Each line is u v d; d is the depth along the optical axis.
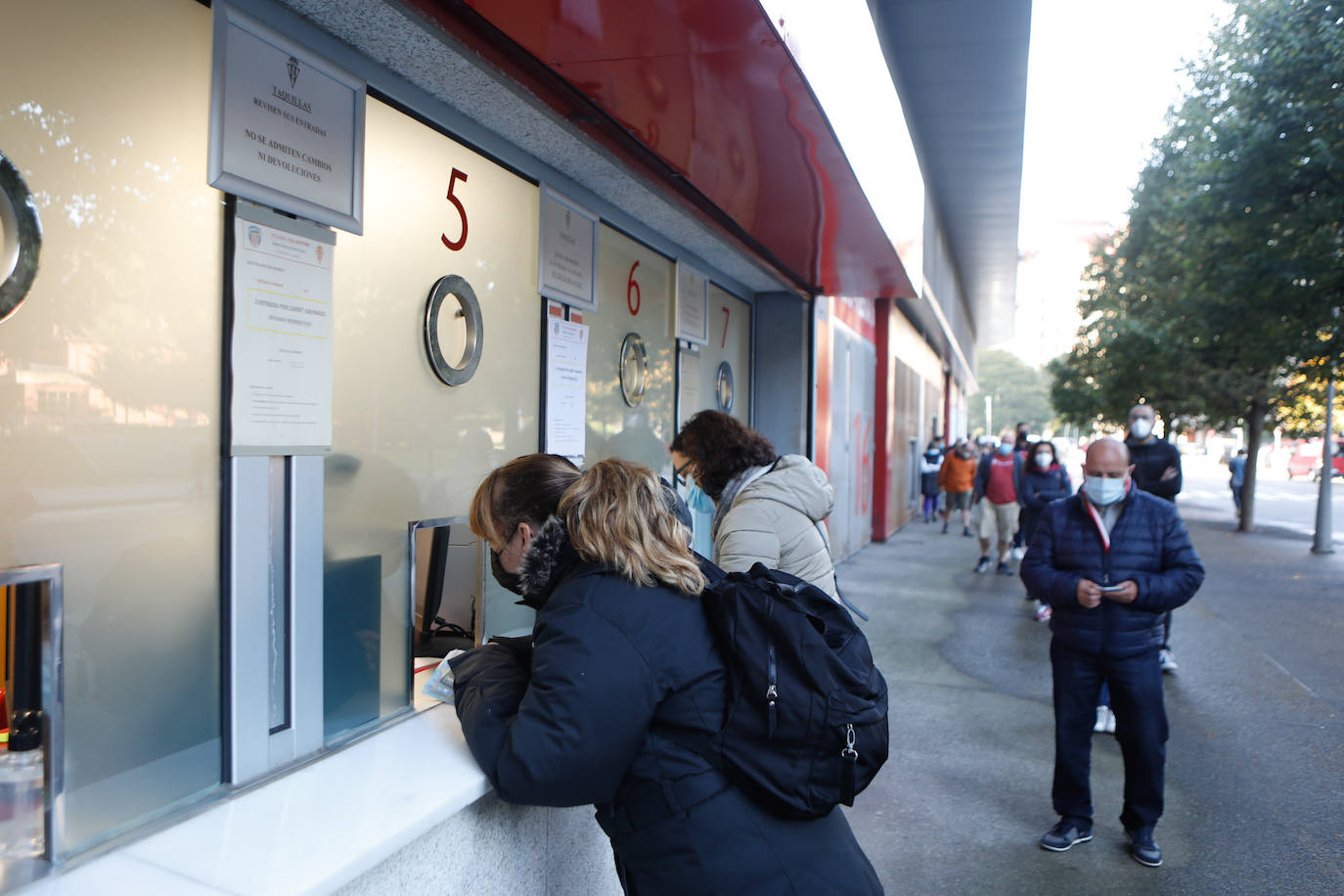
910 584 9.72
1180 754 4.55
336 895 1.41
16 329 1.43
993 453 10.62
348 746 1.93
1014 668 6.22
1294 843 3.56
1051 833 3.54
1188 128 10.80
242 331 1.82
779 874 1.44
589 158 3.21
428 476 2.57
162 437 1.68
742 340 6.07
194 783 1.72
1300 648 6.98
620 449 4.12
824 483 2.71
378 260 2.35
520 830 1.89
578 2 2.11
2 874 1.38
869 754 1.48
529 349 3.21
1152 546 3.32
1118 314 19.58
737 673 1.48
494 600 3.01
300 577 1.96
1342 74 7.89
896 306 14.80
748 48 2.37
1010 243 18.64
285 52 1.95
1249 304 9.30
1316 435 20.88
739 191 3.88
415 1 2.07
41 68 1.46
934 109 10.59
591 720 1.40
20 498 1.44
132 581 1.62
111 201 1.57
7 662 1.46
